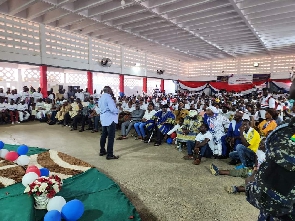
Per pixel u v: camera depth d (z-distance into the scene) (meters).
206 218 2.39
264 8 8.66
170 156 4.68
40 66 12.33
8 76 13.84
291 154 0.81
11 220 1.95
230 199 2.82
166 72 22.72
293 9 8.62
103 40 15.04
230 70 22.33
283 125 0.90
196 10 9.13
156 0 8.41
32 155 4.09
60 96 13.12
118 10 9.73
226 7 9.02
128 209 2.37
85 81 18.17
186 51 18.33
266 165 0.89
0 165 3.27
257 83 13.91
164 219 2.36
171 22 10.48
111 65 16.59
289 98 0.99
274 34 12.30
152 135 6.24
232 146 4.49
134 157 4.57
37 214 2.16
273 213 0.85
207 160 4.48
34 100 11.10
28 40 11.48
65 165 3.57
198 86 14.88
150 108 6.38
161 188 3.11
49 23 10.84
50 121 9.33
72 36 13.69
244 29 11.47
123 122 7.12
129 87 22.67
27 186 2.36
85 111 7.71
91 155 4.70
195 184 3.26
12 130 7.79
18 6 8.55
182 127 5.07
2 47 10.45
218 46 16.11
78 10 8.91
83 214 2.23
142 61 19.62
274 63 19.61
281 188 0.81
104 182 2.98
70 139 6.31
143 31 12.97
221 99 10.99
